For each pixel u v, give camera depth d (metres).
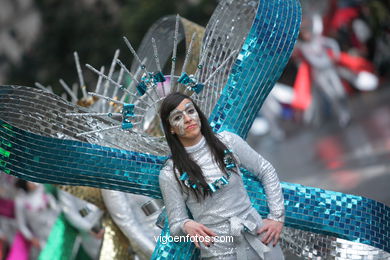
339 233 7.13
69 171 6.76
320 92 26.27
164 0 30.30
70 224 9.23
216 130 7.14
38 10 34.31
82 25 32.59
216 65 7.62
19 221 12.03
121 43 31.62
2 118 6.88
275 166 20.61
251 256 6.25
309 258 7.59
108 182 6.84
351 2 30.72
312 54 26.53
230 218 6.22
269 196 6.55
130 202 8.59
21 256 12.03
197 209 6.29
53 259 9.28
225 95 7.23
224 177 6.23
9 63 35.19
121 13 31.67
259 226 6.34
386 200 14.27
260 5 7.37
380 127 22.59
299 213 7.05
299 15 7.55
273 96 26.69
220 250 6.24
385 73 31.23
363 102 27.86
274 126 26.08
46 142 6.75
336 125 24.97
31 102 6.89
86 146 6.77
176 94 6.29
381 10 30.73
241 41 7.66
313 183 17.12
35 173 6.79
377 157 18.22
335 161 19.12
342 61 29.00
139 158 6.86
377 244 7.24
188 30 8.82
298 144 23.55
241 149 6.48
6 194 12.12
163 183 6.36
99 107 9.30
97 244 9.42
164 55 9.53
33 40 34.53
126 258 8.99
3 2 35.72
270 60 7.29
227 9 7.74
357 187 15.64
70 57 32.69
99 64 31.98
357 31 30.89
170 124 6.26
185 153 6.26
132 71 9.68
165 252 6.77
